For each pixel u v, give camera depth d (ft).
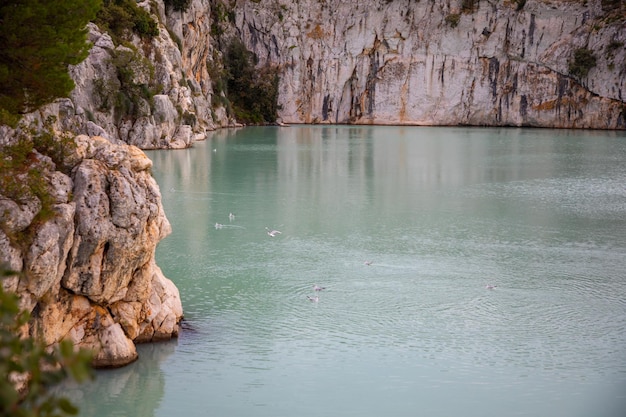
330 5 501.97
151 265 90.02
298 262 127.54
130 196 79.00
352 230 152.66
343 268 124.47
